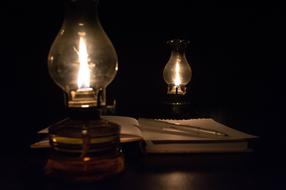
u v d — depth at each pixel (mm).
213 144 513
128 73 1039
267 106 1104
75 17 487
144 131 562
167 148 511
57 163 416
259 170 446
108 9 1013
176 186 398
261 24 1094
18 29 948
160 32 1044
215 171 443
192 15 1062
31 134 637
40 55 962
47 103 970
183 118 723
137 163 475
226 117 888
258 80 1110
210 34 1078
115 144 430
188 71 925
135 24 1030
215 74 1095
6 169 449
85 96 435
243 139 513
